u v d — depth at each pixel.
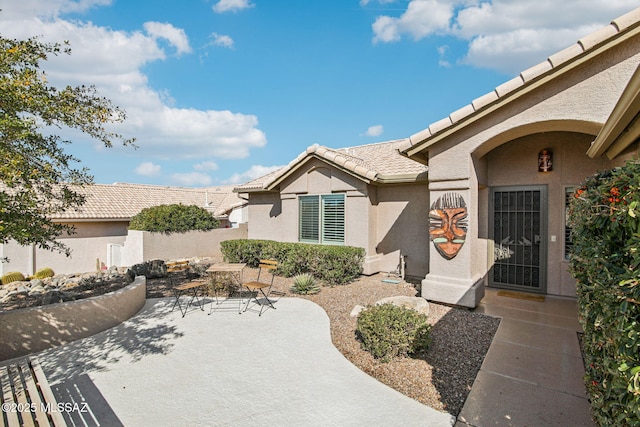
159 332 8.05
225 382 5.66
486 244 11.45
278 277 13.87
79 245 21.31
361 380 5.62
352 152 18.98
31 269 19.30
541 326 7.84
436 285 9.41
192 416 4.77
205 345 7.22
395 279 12.66
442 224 9.38
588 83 7.19
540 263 10.62
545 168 10.36
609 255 3.30
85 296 9.36
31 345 7.16
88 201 23.94
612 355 2.90
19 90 5.79
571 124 7.75
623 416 2.48
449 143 9.21
